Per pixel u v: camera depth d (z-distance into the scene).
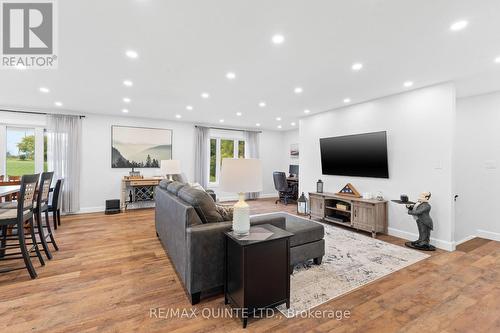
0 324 1.68
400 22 1.96
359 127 4.45
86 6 1.76
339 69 2.93
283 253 1.85
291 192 7.19
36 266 2.63
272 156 8.36
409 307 1.93
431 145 3.43
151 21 1.96
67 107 4.93
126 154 5.90
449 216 3.24
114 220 4.71
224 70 2.99
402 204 3.72
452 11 1.81
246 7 1.77
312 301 2.00
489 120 3.74
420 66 2.82
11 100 4.36
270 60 2.70
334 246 3.32
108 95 4.07
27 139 5.08
